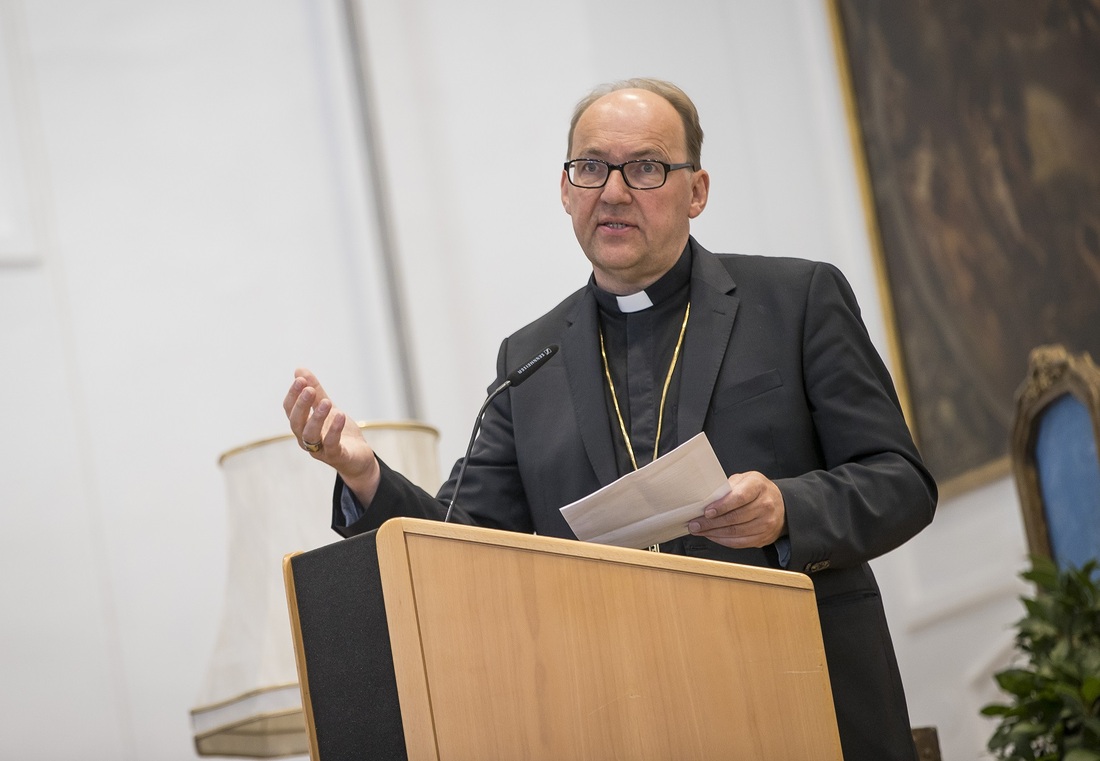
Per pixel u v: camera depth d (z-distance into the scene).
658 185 3.70
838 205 8.37
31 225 7.51
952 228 7.95
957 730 7.77
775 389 3.52
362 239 8.05
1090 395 6.23
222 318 7.81
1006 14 7.81
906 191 8.16
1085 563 6.46
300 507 5.46
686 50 8.55
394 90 8.28
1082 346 7.38
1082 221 7.42
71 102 7.75
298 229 8.05
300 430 3.08
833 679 3.28
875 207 8.30
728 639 2.68
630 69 8.52
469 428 8.02
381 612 2.58
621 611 2.60
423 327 8.05
